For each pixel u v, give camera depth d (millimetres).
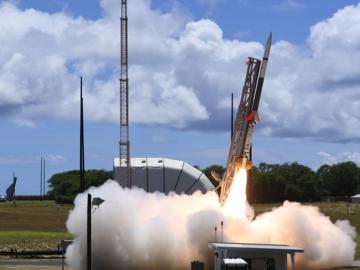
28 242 92062
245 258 53000
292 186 188750
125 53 107812
